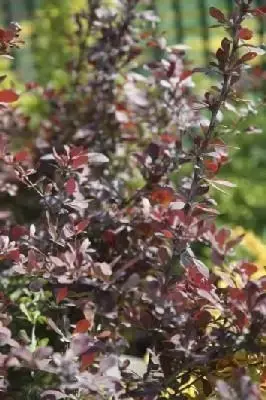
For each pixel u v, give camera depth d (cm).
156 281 349
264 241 740
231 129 443
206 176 371
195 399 335
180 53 502
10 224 474
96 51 515
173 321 339
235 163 872
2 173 524
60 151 510
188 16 1262
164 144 441
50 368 288
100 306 352
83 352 298
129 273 393
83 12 556
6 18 1235
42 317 394
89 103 546
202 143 353
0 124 586
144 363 418
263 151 889
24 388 357
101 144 510
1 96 349
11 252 345
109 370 310
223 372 327
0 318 340
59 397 305
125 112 514
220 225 791
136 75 502
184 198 355
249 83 509
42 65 1012
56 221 361
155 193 406
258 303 298
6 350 363
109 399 321
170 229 359
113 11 520
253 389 250
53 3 1020
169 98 462
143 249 392
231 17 349
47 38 1019
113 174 502
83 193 414
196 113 448
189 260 340
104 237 400
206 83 823
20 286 424
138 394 317
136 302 375
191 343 321
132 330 416
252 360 331
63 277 335
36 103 820
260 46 354
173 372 326
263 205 817
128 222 400
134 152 482
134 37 514
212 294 318
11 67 1117
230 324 319
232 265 356
